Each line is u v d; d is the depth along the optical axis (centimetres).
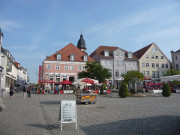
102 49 5988
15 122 791
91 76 3625
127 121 796
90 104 1544
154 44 6075
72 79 5209
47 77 4928
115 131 634
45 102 1717
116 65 5656
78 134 603
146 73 5850
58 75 5025
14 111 1112
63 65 5122
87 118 880
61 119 672
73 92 3853
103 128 678
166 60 6094
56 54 5138
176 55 6097
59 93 3484
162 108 1216
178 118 850
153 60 5972
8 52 4475
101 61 5541
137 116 913
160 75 5953
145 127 685
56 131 647
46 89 4088
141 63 5834
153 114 967
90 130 653
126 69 5719
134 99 2059
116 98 2255
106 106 1376
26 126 722
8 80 4534
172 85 4472
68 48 5562
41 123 779
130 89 2883
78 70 5234
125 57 5822
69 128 690
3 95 2575
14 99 2077
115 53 5703
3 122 784
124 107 1293
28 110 1165
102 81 3675
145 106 1341
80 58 5397
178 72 4931
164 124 728
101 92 3338
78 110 1165
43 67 4988
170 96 2564
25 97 2458
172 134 594
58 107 1328
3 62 3434
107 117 899
